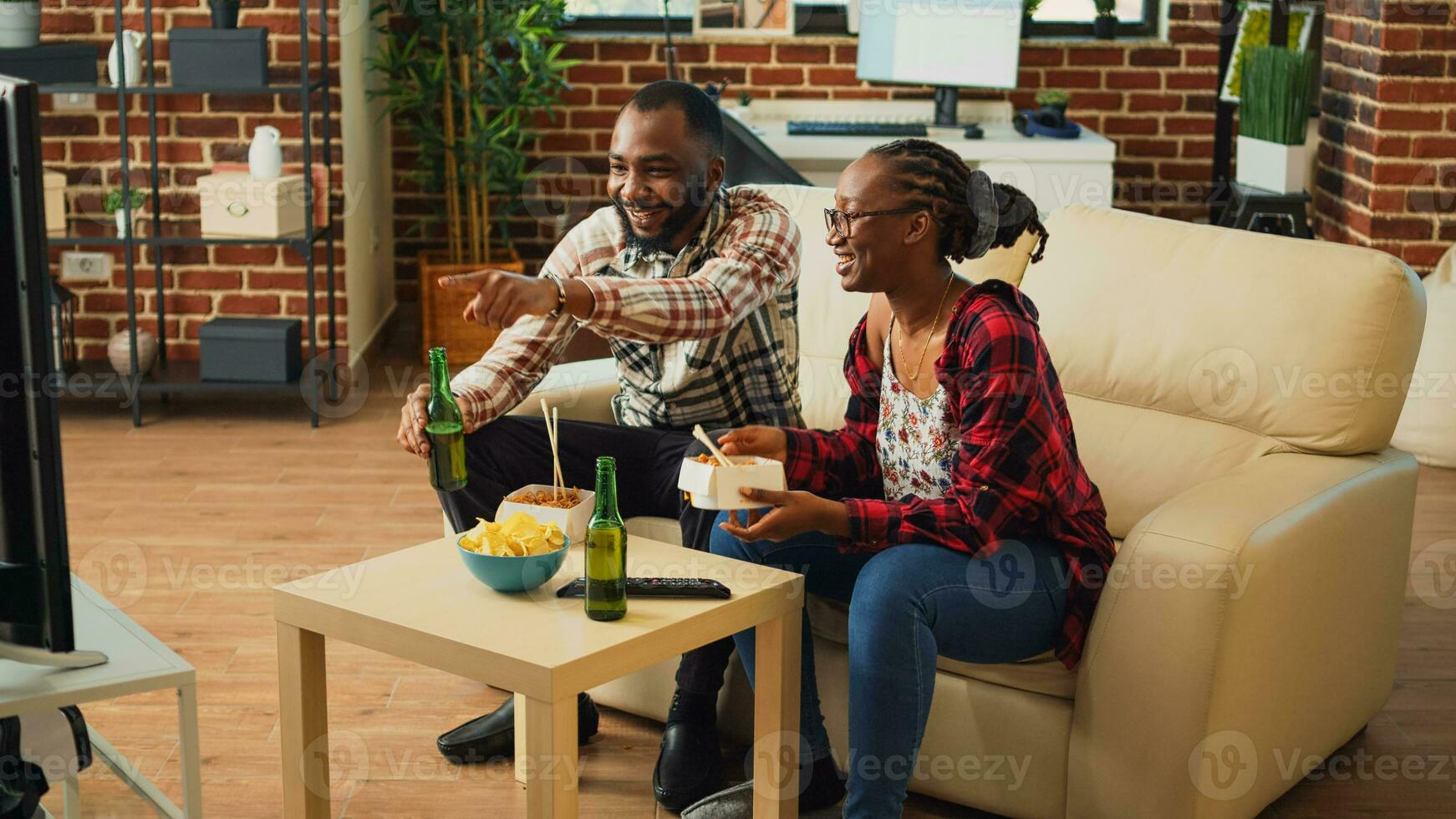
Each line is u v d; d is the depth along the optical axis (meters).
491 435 2.40
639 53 5.68
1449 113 4.78
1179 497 2.12
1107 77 5.73
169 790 2.32
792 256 2.37
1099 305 2.54
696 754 2.30
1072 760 2.09
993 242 2.11
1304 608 2.11
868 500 2.05
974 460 1.97
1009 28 5.08
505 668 1.72
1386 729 2.58
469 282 1.96
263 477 4.00
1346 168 5.12
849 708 2.04
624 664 1.77
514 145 5.57
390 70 5.20
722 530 2.21
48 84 4.31
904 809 2.30
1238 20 5.65
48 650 1.52
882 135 5.21
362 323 5.04
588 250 2.50
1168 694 1.98
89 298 4.73
